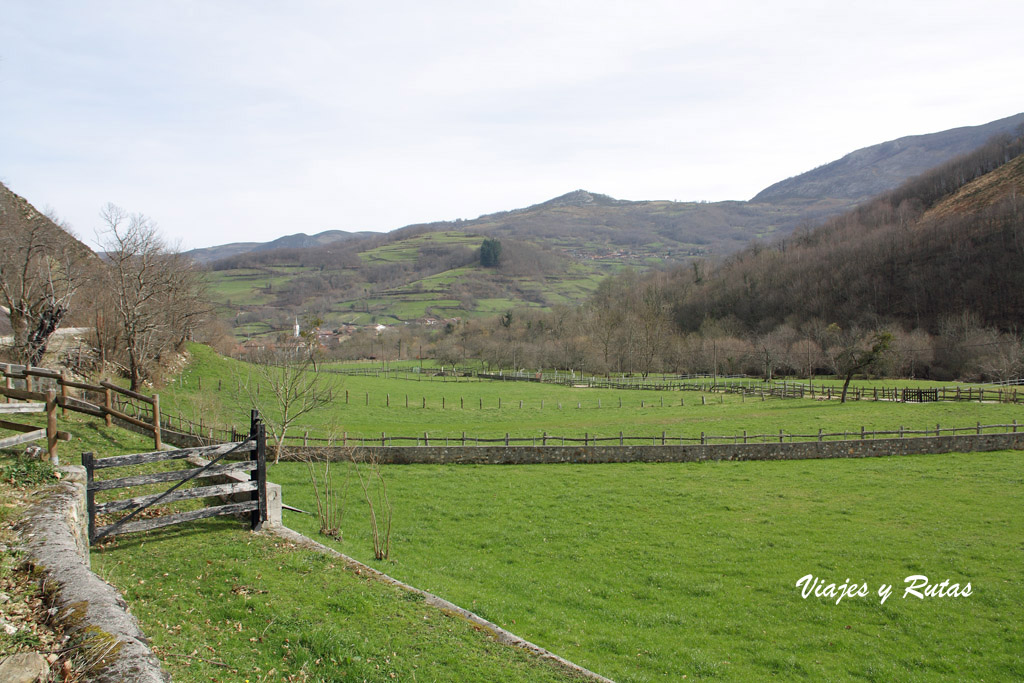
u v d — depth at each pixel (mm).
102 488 13945
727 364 103062
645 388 81875
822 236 162125
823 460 37875
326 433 41656
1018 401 58438
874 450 38906
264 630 11648
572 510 28094
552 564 22094
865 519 26531
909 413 53656
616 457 37219
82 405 21641
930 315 104125
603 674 14609
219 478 18828
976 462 36438
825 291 121000
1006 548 22969
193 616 11766
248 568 14047
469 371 105250
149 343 51625
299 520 24516
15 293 39719
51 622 8180
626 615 18406
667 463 37125
